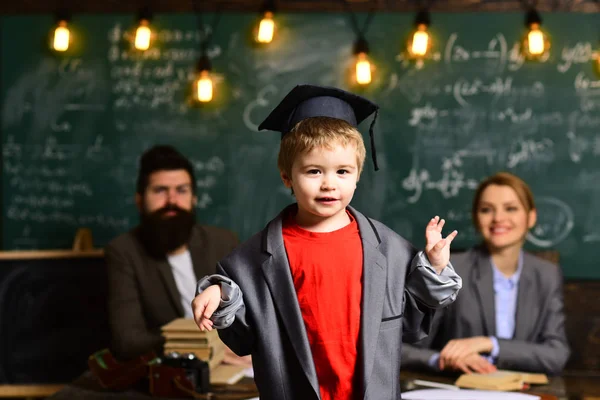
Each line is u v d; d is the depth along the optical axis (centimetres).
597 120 388
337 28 397
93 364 234
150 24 402
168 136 405
